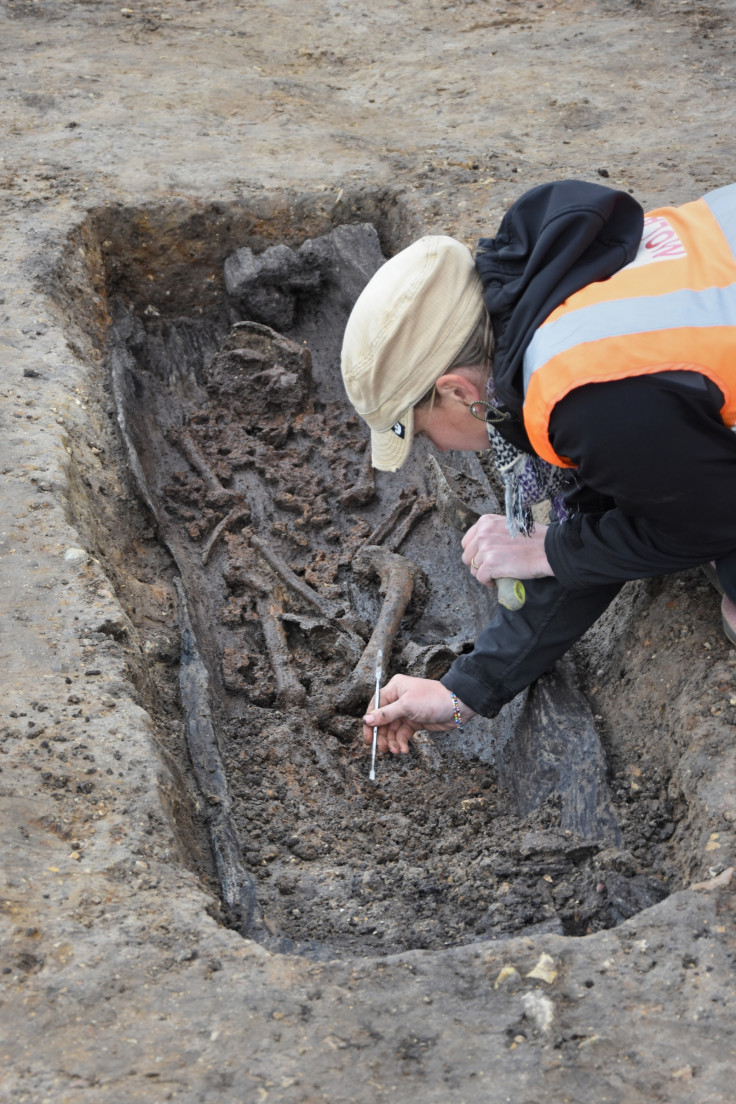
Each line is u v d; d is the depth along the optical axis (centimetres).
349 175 530
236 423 439
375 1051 167
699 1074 162
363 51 709
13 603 270
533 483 225
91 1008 172
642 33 702
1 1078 161
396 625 334
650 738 261
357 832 272
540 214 192
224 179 521
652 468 176
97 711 239
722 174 507
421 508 383
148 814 214
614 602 306
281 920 234
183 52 686
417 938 226
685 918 190
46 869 198
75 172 521
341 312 488
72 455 347
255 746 298
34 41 691
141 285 502
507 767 289
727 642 262
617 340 171
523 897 234
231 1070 163
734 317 175
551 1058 166
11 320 404
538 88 633
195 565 365
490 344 196
